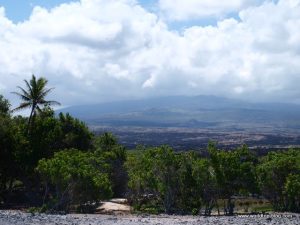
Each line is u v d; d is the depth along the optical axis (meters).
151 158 66.06
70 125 82.81
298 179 69.50
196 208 65.25
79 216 47.91
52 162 57.88
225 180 64.81
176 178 64.00
